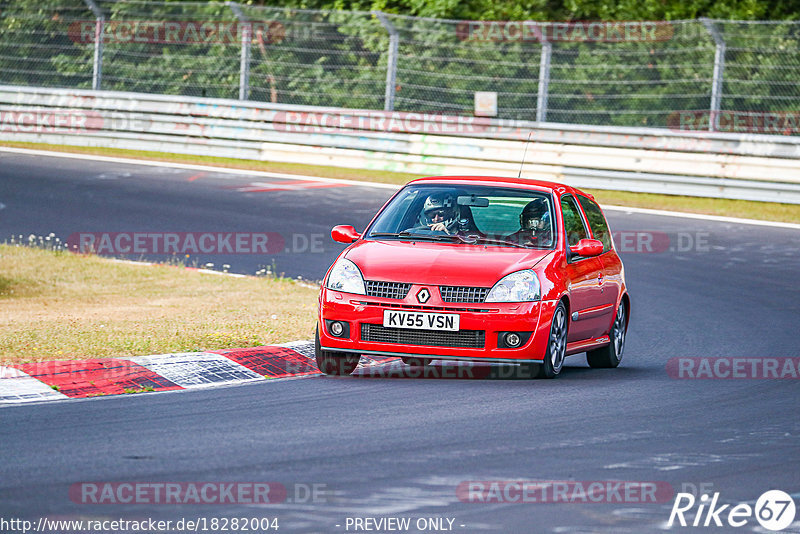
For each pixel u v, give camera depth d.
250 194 70.00
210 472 19.30
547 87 78.56
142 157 83.00
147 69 93.19
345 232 31.94
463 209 32.06
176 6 93.69
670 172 74.56
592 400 26.88
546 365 29.31
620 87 86.56
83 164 78.50
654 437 23.00
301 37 87.31
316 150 82.75
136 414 23.88
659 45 86.25
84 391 26.17
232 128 85.06
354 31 92.38
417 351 28.55
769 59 81.81
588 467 20.34
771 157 73.38
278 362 30.59
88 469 19.30
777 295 47.91
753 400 27.80
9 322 36.25
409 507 17.62
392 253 29.84
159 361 29.08
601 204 70.19
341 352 29.41
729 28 83.38
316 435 22.25
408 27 92.56
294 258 54.06
